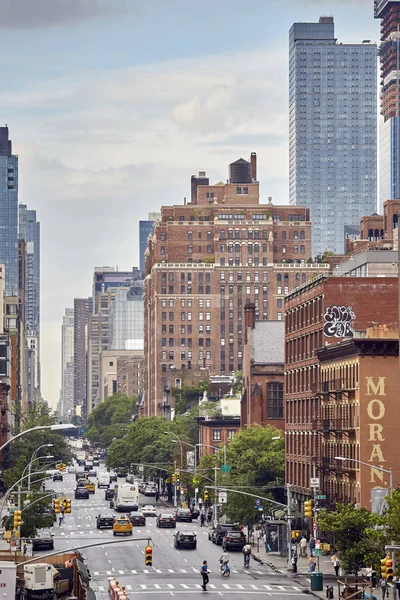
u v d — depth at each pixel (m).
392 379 197.62
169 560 199.50
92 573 180.00
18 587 134.50
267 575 179.00
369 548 152.50
